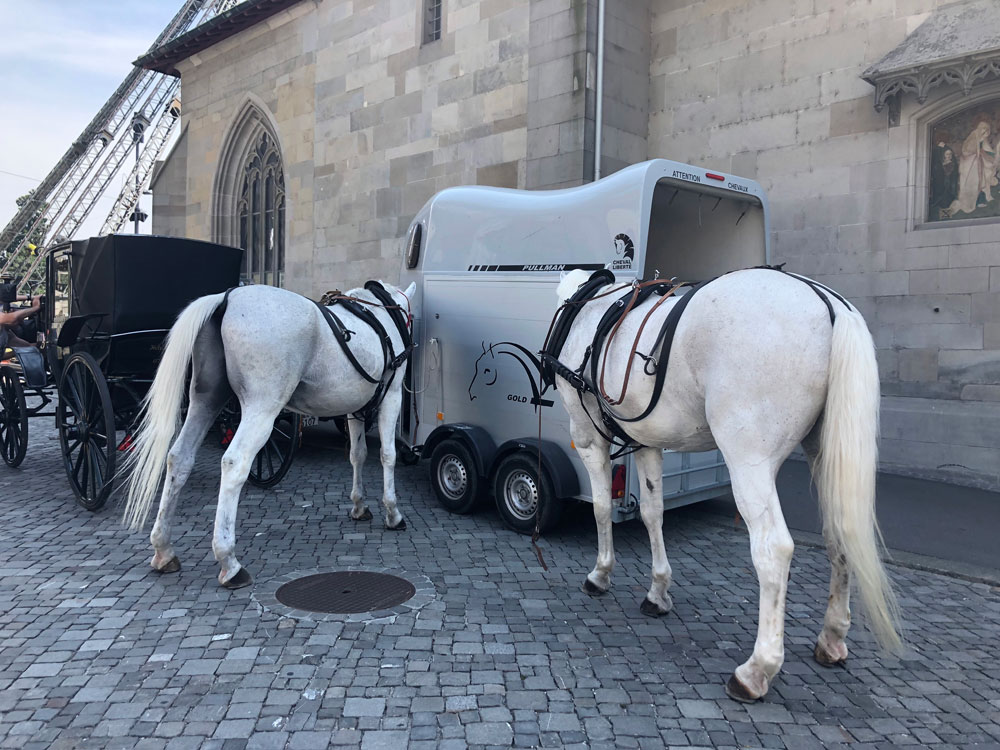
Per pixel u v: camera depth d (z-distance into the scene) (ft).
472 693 11.41
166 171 70.59
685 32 36.76
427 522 21.95
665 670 12.34
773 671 11.03
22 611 14.42
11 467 28.84
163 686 11.48
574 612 14.90
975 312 27.91
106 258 23.11
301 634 13.52
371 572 17.17
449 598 15.56
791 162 32.96
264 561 17.90
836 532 11.47
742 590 16.47
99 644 12.95
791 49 32.91
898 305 29.86
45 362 30.99
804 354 10.55
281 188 62.44
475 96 43.24
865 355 10.21
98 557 17.89
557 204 21.21
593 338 14.05
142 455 15.56
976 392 27.91
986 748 10.12
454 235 24.32
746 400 10.80
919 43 28.30
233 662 12.33
